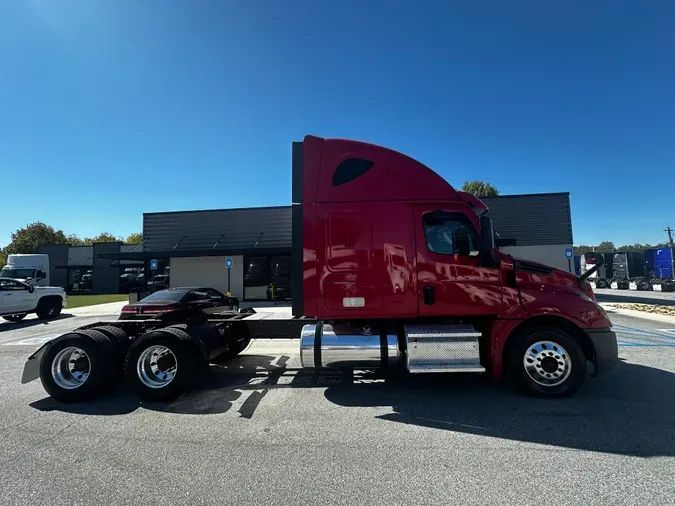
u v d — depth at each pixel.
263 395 5.30
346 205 5.24
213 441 3.83
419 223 5.23
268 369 6.74
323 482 3.02
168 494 2.88
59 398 5.09
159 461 3.42
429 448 3.59
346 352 5.24
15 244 57.28
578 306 5.02
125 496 2.86
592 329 5.00
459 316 5.21
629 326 11.30
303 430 4.07
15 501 2.81
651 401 4.77
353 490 2.90
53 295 16.02
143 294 21.72
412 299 5.14
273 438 3.88
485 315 5.18
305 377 6.20
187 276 23.61
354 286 5.16
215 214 24.17
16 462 3.43
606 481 2.96
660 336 9.51
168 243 24.30
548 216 23.89
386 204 5.25
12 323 14.59
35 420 4.49
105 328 5.57
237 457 3.47
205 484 3.02
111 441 3.86
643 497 2.74
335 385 5.73
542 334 4.95
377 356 5.20
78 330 5.45
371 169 5.32
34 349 9.17
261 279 23.17
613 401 4.79
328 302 5.16
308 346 5.31
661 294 26.80
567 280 5.26
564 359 4.91
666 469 3.13
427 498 2.78
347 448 3.62
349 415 4.50
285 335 6.64
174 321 6.23
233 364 7.14
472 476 3.07
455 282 5.14
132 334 5.82
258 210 23.86
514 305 5.08
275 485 2.99
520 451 3.50
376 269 5.16
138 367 5.14
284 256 23.17
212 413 4.64
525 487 2.90
